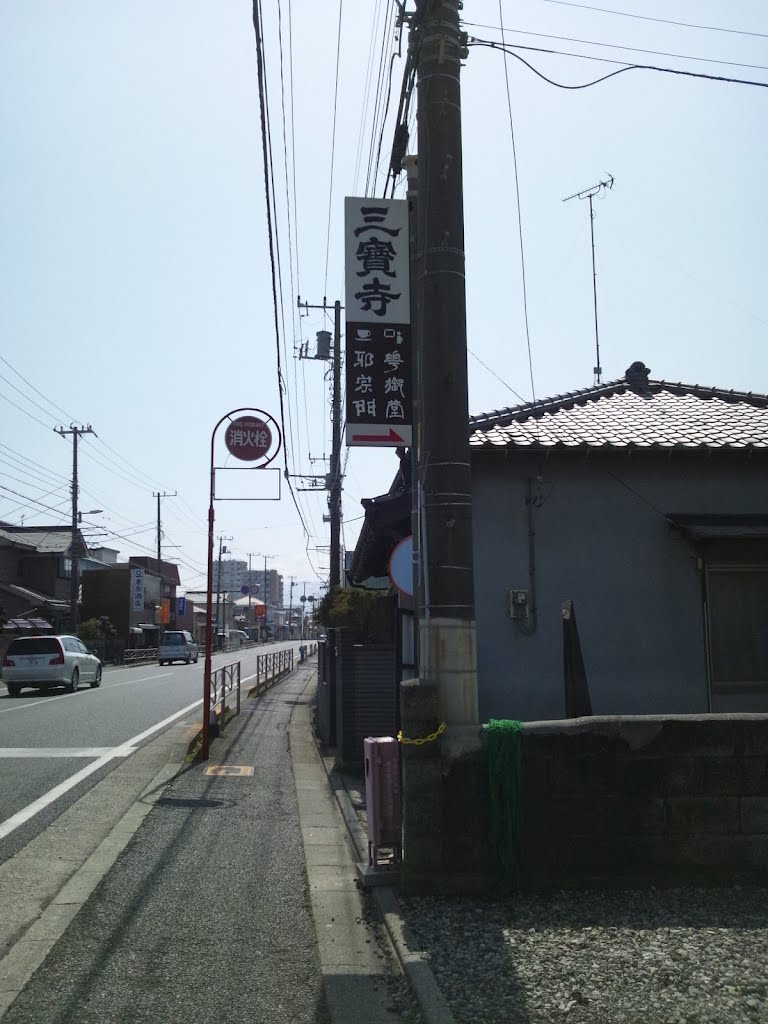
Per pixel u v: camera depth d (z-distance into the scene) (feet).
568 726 17.95
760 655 31.65
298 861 21.40
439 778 17.74
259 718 54.60
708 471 32.78
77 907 17.81
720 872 17.87
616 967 14.19
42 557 153.99
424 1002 12.97
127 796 28.96
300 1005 13.55
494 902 17.24
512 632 31.07
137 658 166.40
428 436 19.15
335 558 82.28
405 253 21.88
